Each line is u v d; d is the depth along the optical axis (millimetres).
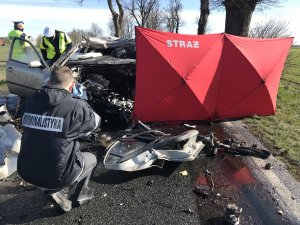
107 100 6969
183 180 4746
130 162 4609
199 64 6570
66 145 3383
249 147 5766
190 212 3994
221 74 6957
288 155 5633
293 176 4961
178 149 4953
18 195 4348
